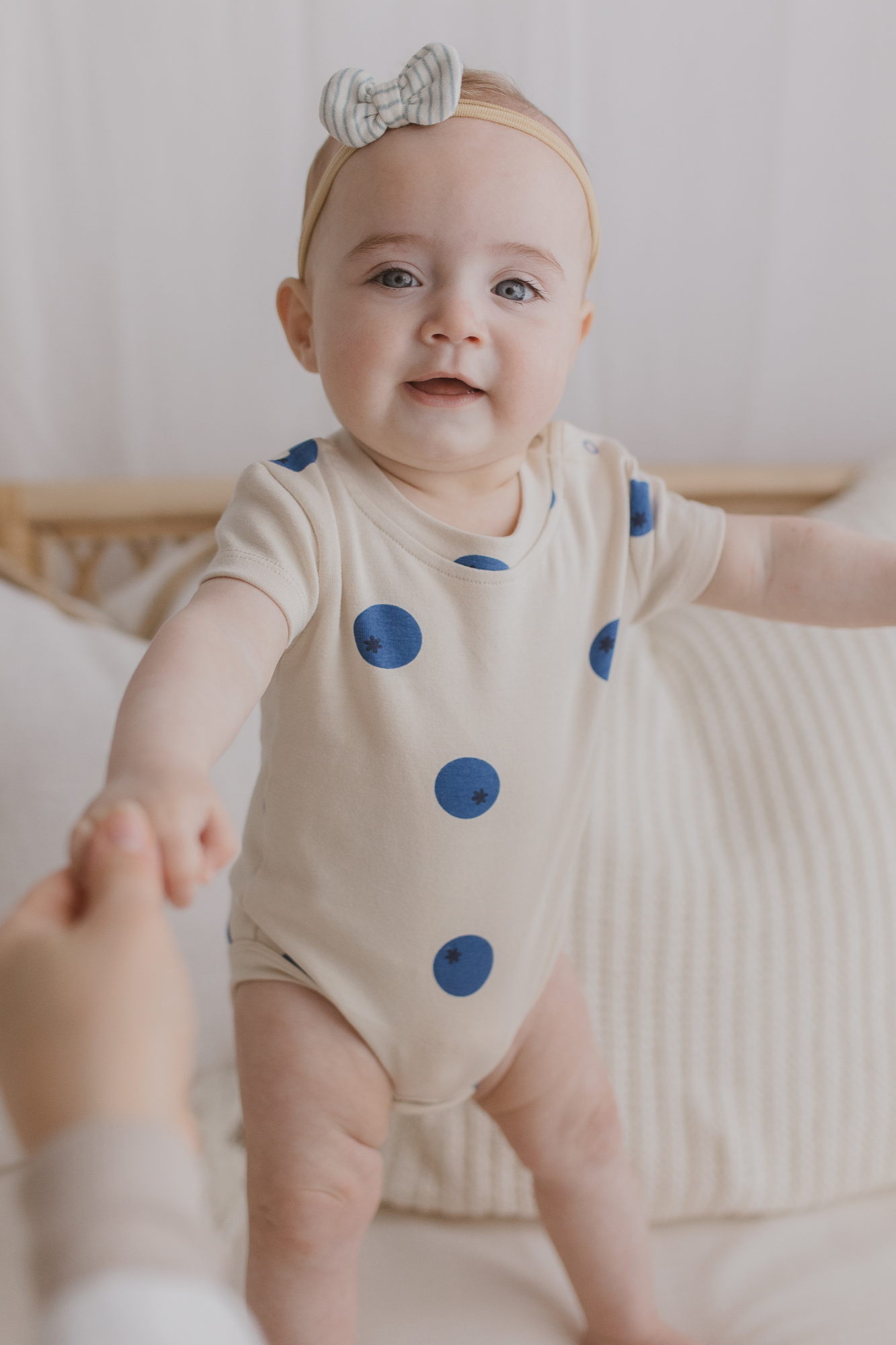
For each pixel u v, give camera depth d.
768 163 1.42
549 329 0.64
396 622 0.65
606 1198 0.81
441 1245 0.93
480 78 0.69
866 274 1.48
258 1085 0.70
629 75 1.38
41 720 1.02
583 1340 0.82
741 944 1.00
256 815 0.73
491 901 0.70
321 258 0.66
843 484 1.38
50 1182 0.27
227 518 0.64
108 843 0.35
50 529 1.31
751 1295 0.87
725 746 1.09
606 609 0.72
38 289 1.34
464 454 0.64
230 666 0.51
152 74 1.30
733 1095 0.97
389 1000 0.70
